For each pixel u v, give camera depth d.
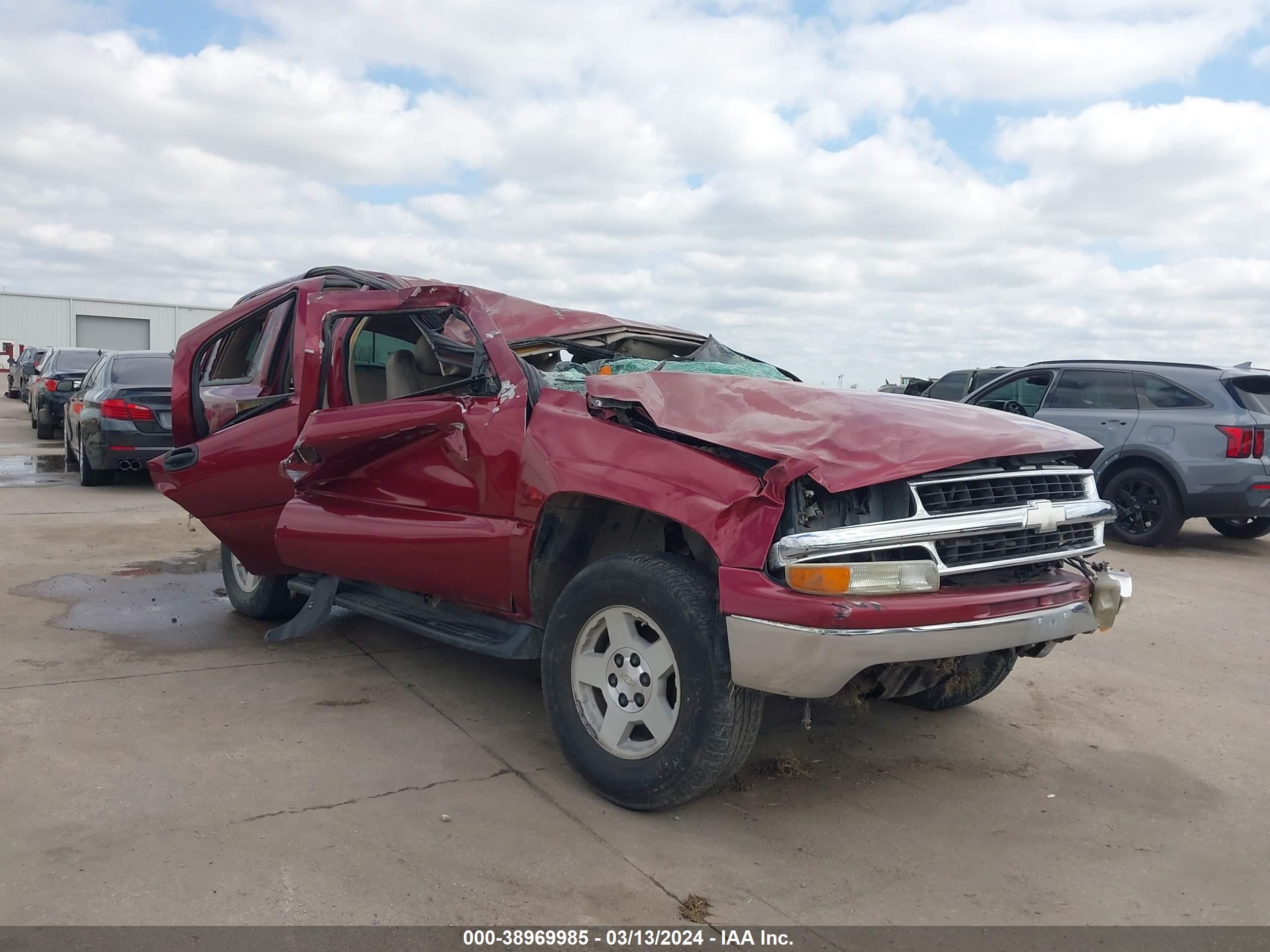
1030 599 3.30
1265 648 5.84
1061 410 9.70
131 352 11.57
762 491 3.04
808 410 3.46
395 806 3.31
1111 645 5.82
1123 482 9.28
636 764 3.30
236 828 3.09
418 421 4.01
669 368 4.55
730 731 3.11
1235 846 3.32
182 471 5.25
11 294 45.66
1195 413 8.81
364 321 4.66
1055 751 4.13
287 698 4.35
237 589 5.73
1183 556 8.86
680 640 3.16
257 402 5.17
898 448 3.16
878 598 2.98
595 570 3.45
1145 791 3.76
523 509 3.74
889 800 3.57
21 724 3.88
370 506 4.45
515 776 3.62
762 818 3.38
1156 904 2.92
